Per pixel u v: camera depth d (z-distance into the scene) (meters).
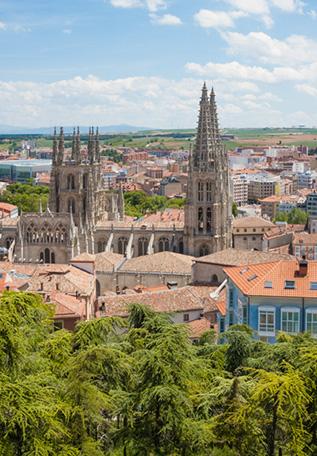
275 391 55.50
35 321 77.56
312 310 109.62
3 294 65.12
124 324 77.50
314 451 59.66
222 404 60.88
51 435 51.06
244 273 123.38
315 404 60.31
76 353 70.94
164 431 55.78
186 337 64.50
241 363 79.38
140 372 60.66
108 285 194.75
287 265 117.25
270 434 59.88
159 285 184.38
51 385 59.81
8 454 48.44
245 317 115.00
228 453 57.66
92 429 60.31
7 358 53.62
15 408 48.69
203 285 172.50
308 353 64.06
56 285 152.75
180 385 58.97
